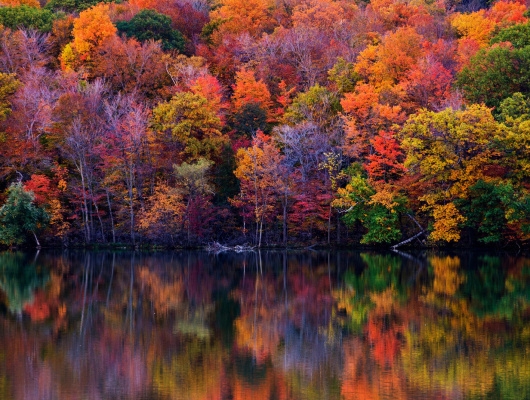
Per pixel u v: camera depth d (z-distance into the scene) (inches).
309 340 930.1
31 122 2410.2
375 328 1000.9
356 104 2445.9
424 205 2175.2
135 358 836.0
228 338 948.6
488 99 2319.1
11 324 1034.1
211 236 2409.0
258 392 697.0
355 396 677.9
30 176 2396.7
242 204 2335.1
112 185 2433.6
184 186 2341.3
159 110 2466.8
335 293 1346.0
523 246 2209.6
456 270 1689.2
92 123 2401.6
